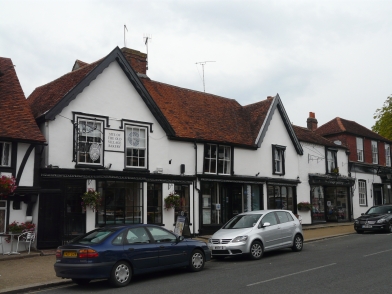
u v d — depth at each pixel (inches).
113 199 681.6
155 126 748.6
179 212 766.5
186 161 788.6
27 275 450.3
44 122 625.3
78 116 650.8
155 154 741.9
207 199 830.5
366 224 857.5
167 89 901.8
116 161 686.5
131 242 421.1
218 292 352.2
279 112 1005.2
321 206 1104.8
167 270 487.5
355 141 1251.2
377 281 375.2
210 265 518.3
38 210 598.2
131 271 412.5
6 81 651.5
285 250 632.4
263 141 946.7
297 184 1021.8
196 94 955.3
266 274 429.4
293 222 621.6
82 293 377.1
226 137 867.4
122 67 710.5
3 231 569.3
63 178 620.7
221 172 849.5
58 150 623.5
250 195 908.6
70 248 399.2
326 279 390.6
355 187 1208.2
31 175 591.2
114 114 693.3
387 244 649.0
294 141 1026.1
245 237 541.0
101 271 388.2
